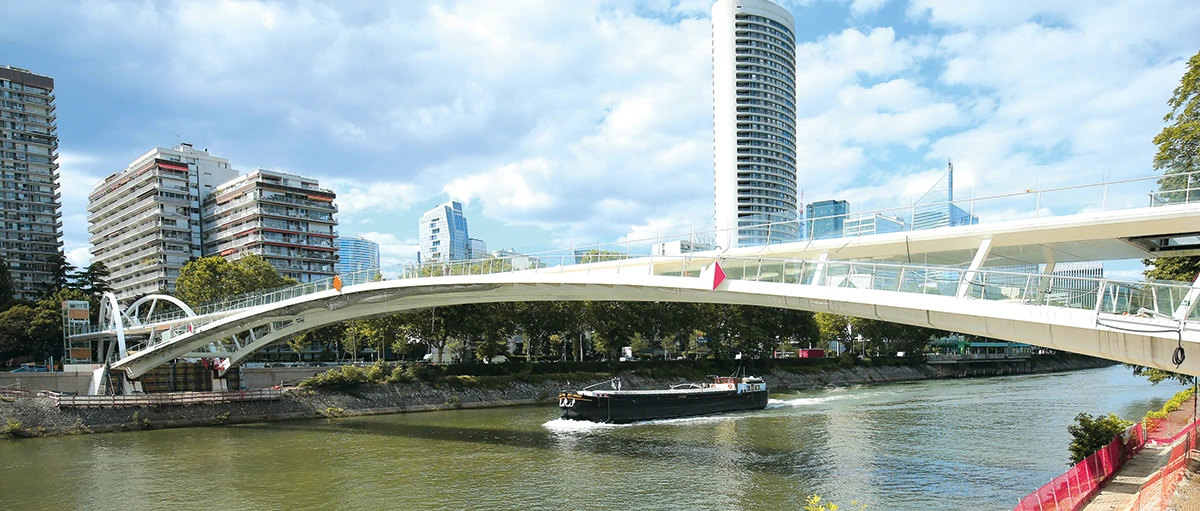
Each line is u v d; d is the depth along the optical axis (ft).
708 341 361.71
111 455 148.25
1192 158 106.01
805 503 103.24
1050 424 173.78
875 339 406.00
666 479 119.65
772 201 614.34
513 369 269.85
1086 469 76.28
